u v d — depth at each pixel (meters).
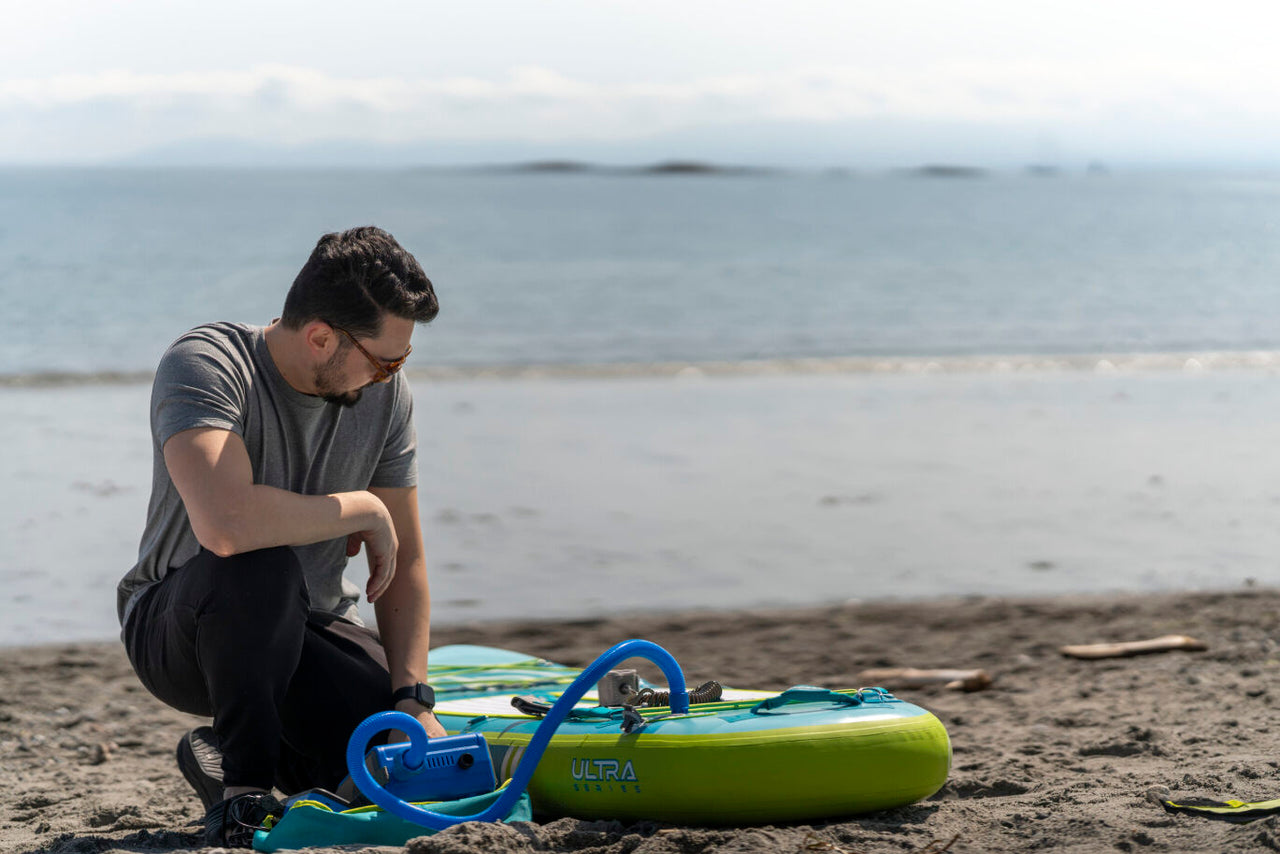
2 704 4.78
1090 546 7.71
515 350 19.83
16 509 8.22
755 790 2.54
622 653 2.56
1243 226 71.62
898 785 2.63
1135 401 14.40
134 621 2.69
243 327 2.64
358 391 2.61
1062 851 2.45
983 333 22.67
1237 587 6.76
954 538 7.89
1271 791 2.85
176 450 2.44
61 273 31.59
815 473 9.94
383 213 77.50
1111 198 141.00
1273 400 14.51
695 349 20.19
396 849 2.34
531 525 8.09
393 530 2.67
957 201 123.69
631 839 2.44
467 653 4.22
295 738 2.79
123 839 2.73
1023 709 4.38
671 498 8.97
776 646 5.67
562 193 143.88
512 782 2.53
